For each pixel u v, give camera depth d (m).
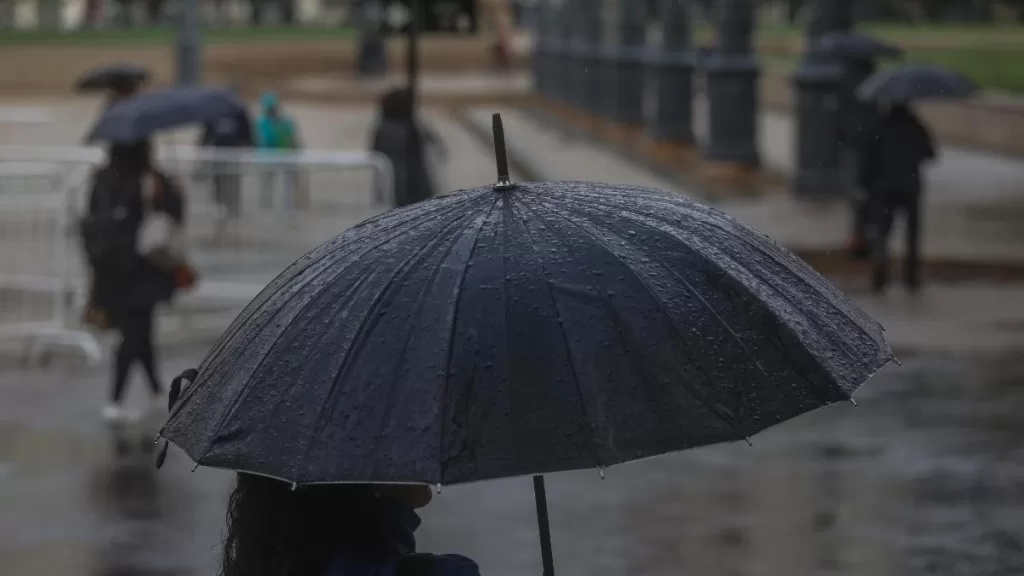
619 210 2.98
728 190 23.30
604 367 2.66
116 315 11.13
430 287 2.79
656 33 35.75
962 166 27.50
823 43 19.38
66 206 13.48
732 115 24.97
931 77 15.94
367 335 2.77
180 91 11.57
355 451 2.66
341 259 2.99
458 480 2.58
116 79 14.01
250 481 2.96
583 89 38.31
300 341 2.86
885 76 16.17
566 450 2.59
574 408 2.62
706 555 7.78
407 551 3.01
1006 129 29.66
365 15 55.19
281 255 14.23
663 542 8.02
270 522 2.93
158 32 62.22
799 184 22.45
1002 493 8.82
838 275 17.48
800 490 8.98
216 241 14.30
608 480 9.30
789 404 2.73
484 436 2.61
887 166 16.14
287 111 43.75
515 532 8.26
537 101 44.22
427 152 15.07
